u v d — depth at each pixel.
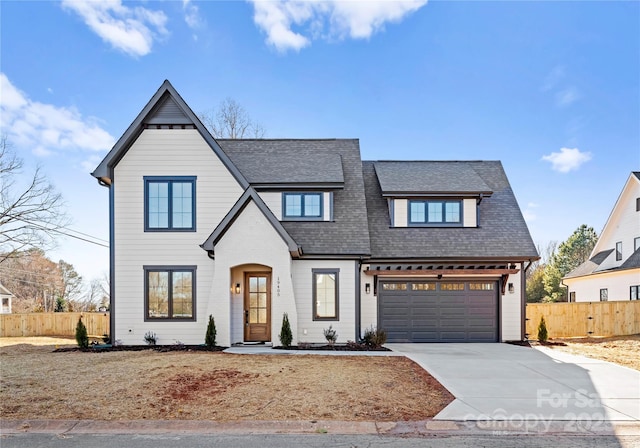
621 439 5.12
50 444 4.86
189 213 12.74
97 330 18.50
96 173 12.35
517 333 13.96
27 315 18.08
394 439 5.04
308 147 16.41
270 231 12.06
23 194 24.53
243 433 5.20
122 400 6.36
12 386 7.10
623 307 16.45
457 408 6.20
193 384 7.20
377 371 8.49
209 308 11.91
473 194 14.55
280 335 11.88
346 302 12.93
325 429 5.32
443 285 14.16
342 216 13.95
